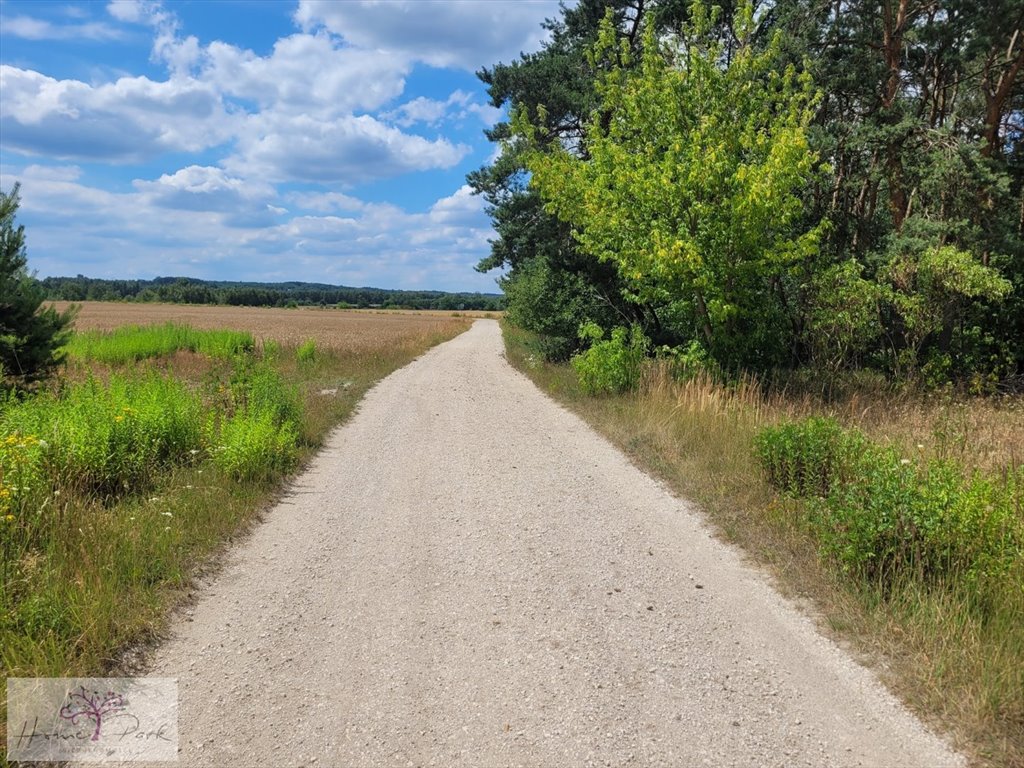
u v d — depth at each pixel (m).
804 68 14.37
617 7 19.67
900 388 12.48
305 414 11.02
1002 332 15.10
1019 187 15.92
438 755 3.11
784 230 13.09
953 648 3.68
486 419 12.13
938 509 4.55
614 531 6.07
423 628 4.34
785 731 3.23
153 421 7.63
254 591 4.91
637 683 3.68
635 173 12.17
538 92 20.34
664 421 9.74
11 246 9.27
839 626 4.17
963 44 15.67
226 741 3.21
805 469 6.33
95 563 4.67
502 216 21.25
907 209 16.31
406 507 6.93
